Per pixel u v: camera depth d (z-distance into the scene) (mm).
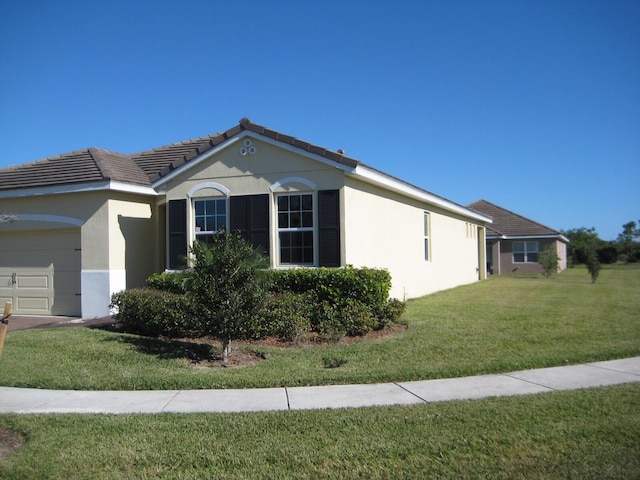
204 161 13031
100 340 10133
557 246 40125
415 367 8289
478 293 20078
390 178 14328
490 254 38844
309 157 12133
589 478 4434
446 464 4758
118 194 14164
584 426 5578
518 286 24094
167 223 13305
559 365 8500
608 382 7398
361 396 6957
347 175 12211
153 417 6152
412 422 5805
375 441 5289
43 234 14703
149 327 10953
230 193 12758
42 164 15492
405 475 4566
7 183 14773
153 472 4707
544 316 13055
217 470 4730
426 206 19750
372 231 14031
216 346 9984
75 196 14125
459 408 6250
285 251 12445
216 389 7484
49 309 14547
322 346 9992
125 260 14250
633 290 21391
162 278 12438
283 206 12500
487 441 5223
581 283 26375
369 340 10336
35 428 5781
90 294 13797
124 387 7539
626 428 5492
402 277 16734
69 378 7832
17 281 14867
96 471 4734
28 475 4648
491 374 8000
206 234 12992
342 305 11148
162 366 8555
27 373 8047
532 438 5277
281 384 7605
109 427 5797
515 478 4461
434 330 11070
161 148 17375
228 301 8781
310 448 5156
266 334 10570
